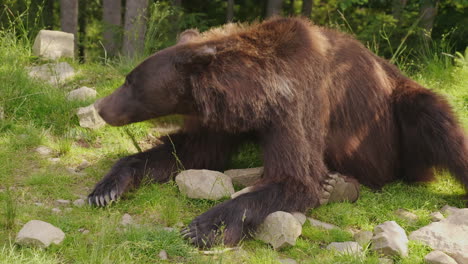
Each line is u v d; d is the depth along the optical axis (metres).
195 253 5.53
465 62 11.52
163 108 6.50
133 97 6.53
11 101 8.89
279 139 6.28
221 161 7.31
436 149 7.33
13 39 11.95
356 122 7.24
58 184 6.87
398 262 5.64
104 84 10.50
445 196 7.47
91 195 6.51
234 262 5.47
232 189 6.83
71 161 7.66
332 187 6.67
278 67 6.37
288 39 6.63
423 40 15.34
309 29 6.97
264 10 23.98
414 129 7.50
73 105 9.15
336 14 20.70
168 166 7.19
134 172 6.91
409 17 16.39
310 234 6.11
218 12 23.77
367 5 20.50
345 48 7.30
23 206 6.18
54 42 11.88
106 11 21.11
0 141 7.89
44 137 8.16
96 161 7.79
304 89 6.48
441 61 12.44
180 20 19.94
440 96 7.57
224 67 6.21
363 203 7.02
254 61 6.32
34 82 9.53
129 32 16.67
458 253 5.74
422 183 7.85
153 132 8.84
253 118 6.23
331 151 7.16
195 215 6.43
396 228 5.95
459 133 7.29
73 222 5.88
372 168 7.52
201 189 6.69
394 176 7.90
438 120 7.28
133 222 6.11
